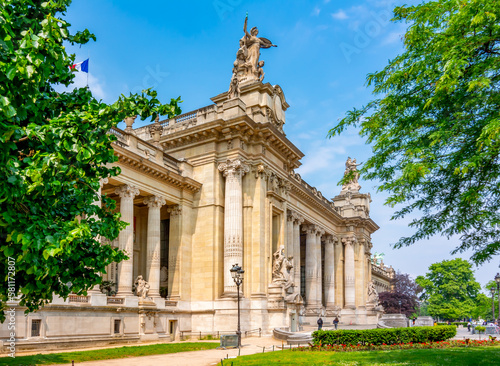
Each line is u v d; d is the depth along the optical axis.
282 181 52.38
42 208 12.07
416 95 18.58
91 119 11.89
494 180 17.86
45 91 14.35
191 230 46.62
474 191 16.73
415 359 23.47
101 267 14.36
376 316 81.62
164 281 49.41
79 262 13.91
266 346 34.59
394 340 32.38
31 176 10.72
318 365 21.41
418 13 18.11
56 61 11.68
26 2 12.47
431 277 139.12
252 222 46.47
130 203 39.75
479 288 136.25
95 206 14.71
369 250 88.56
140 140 42.12
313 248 69.38
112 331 35.53
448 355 25.20
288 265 48.59
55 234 10.80
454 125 16.83
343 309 78.06
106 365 22.84
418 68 17.59
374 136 20.00
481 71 16.30
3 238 11.98
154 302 40.19
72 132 11.38
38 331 29.53
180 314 43.12
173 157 47.91
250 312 43.94
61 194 13.09
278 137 49.16
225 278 44.09
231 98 48.50
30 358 23.78
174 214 46.19
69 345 31.16
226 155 46.78
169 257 45.66
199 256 45.66
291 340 37.16
